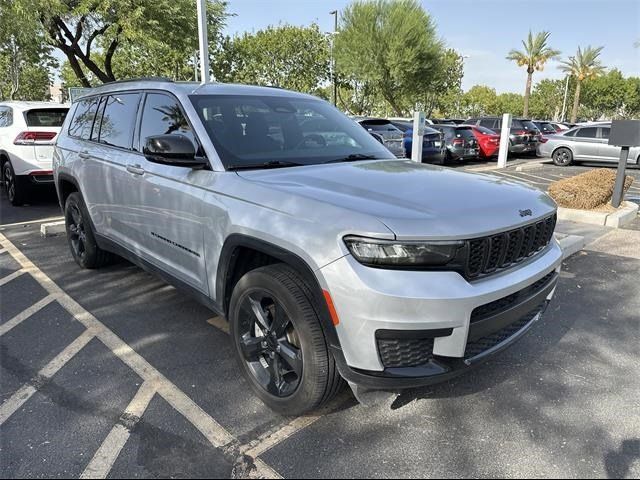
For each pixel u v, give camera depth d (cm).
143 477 238
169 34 1777
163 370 333
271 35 3744
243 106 371
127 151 411
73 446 258
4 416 282
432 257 236
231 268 305
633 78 7756
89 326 397
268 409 292
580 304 456
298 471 244
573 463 252
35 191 950
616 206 821
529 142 2069
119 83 459
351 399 302
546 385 322
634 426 282
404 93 3634
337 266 237
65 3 1598
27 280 499
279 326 276
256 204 281
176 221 345
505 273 269
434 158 1537
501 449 262
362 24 3409
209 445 261
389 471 245
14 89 2508
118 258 546
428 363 244
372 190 277
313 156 354
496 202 276
